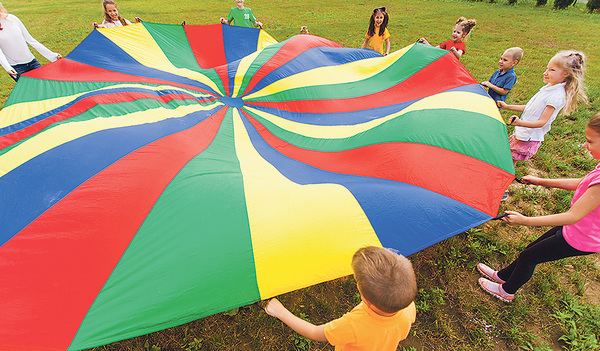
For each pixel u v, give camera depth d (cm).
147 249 184
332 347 249
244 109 373
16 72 443
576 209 188
